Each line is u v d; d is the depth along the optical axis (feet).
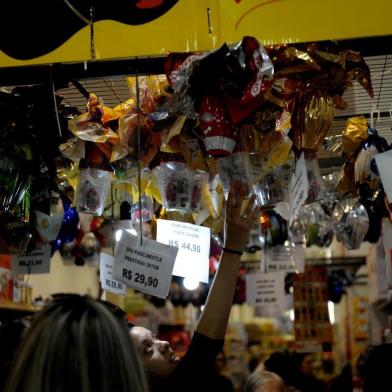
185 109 6.34
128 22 6.29
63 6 6.35
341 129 9.30
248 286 15.05
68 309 3.86
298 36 6.06
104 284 8.18
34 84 7.04
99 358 3.66
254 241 12.96
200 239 7.68
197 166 7.32
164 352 6.89
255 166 6.98
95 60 6.32
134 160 7.42
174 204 7.47
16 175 7.54
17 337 6.64
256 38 6.10
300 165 6.53
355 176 8.21
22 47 6.42
